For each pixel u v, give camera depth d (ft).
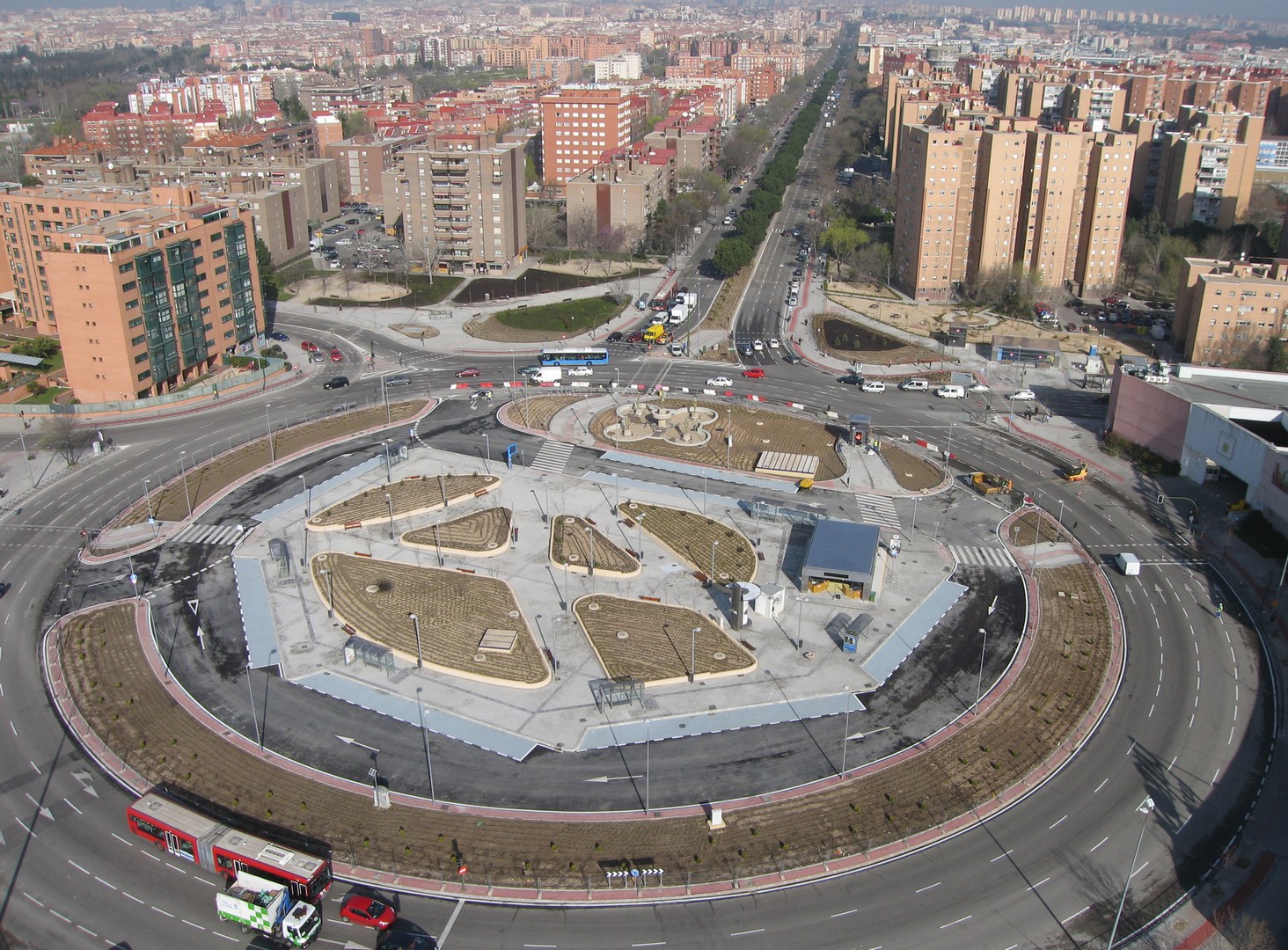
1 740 447.83
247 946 352.28
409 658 506.48
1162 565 599.16
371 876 379.55
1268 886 376.89
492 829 400.47
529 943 353.92
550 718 464.65
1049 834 401.49
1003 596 565.53
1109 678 496.23
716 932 358.84
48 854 388.37
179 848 385.50
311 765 433.89
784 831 401.08
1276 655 515.09
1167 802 417.08
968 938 355.77
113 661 502.79
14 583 571.28
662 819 406.21
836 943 353.92
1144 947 351.05
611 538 622.95
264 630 529.86
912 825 404.77
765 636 526.98
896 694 483.10
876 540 579.89
